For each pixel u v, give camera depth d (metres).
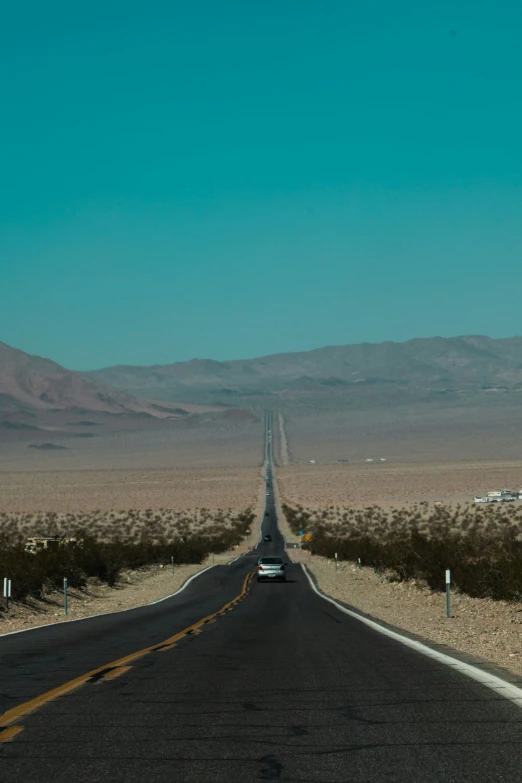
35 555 56.78
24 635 29.89
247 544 157.88
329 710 15.05
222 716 14.50
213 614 40.66
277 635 29.66
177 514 198.62
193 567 103.69
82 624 35.16
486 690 17.20
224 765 11.23
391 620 37.88
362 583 69.19
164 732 13.23
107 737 12.88
